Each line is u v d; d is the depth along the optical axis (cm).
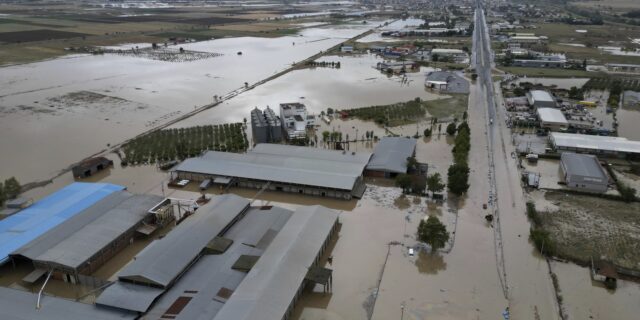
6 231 5622
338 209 6762
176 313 4300
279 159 7888
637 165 8319
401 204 6912
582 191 7325
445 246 5794
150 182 7625
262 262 4962
